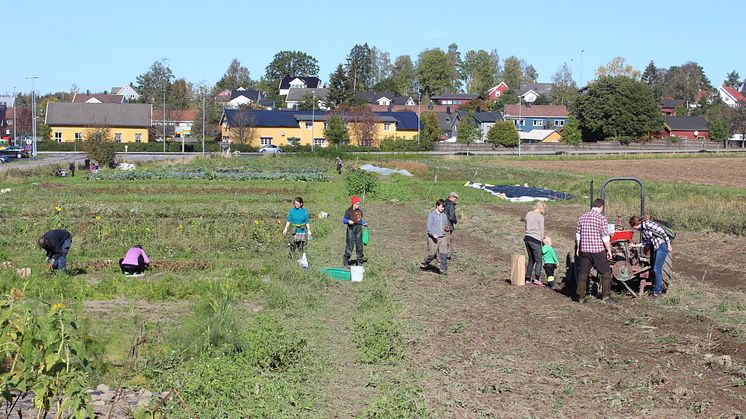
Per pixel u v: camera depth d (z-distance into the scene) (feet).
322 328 48.47
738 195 145.79
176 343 42.52
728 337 44.29
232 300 51.80
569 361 40.65
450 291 60.18
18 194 147.64
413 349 43.37
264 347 40.68
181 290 58.13
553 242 88.79
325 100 549.54
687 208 117.39
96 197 145.89
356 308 54.13
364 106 435.94
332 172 233.14
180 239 84.58
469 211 128.47
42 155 334.85
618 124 403.95
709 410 32.86
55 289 57.57
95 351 39.73
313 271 66.49
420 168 242.17
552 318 50.42
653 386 36.24
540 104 567.18
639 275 57.26
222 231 89.35
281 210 124.47
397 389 36.01
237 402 34.06
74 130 395.75
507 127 396.57
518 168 256.52
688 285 61.46
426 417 32.30
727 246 84.84
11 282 58.44
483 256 79.25
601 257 54.39
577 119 423.64
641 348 42.83
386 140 384.47
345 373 39.27
